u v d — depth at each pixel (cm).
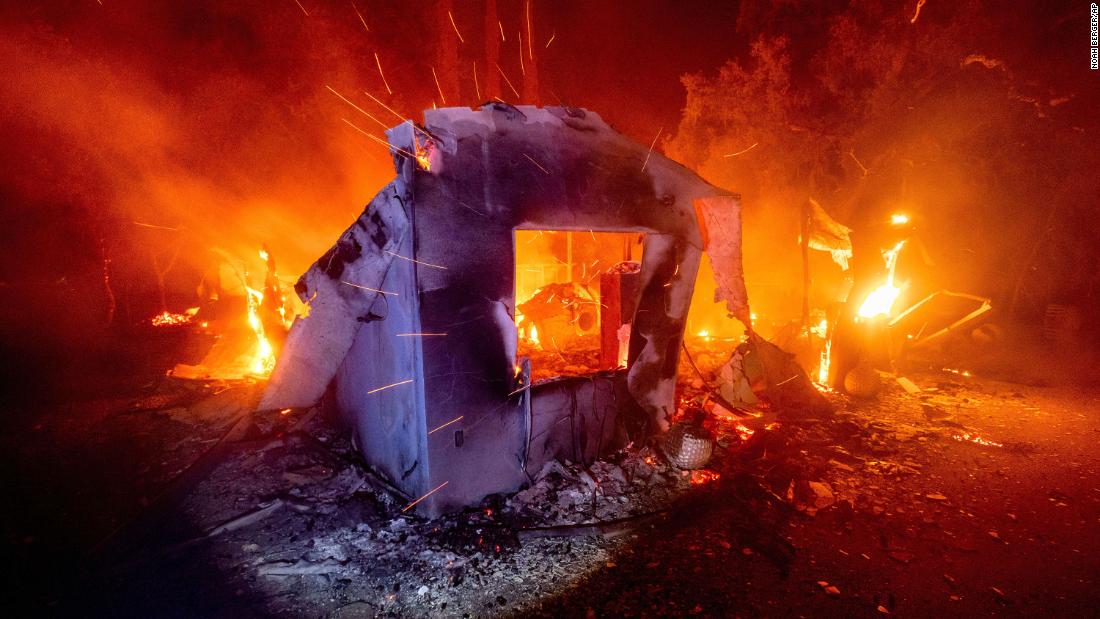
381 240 409
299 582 366
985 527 441
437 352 407
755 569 382
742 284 584
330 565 380
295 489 484
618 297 645
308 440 584
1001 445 605
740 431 617
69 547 408
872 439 615
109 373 859
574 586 361
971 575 379
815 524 441
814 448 587
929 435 631
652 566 383
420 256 392
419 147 382
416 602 346
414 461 431
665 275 531
